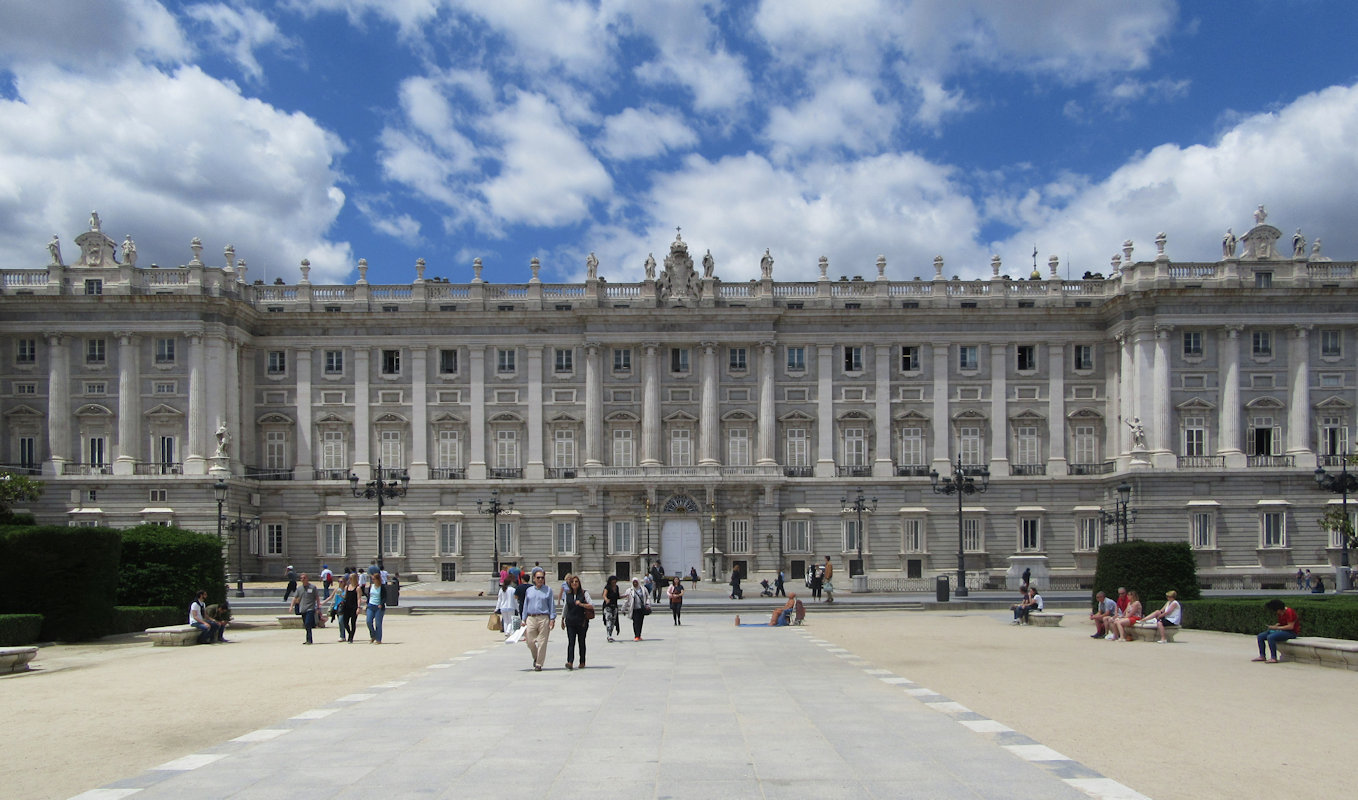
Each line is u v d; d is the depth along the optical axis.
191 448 86.38
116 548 45.97
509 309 92.31
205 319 87.56
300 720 23.33
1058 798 16.05
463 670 32.97
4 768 18.92
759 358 92.00
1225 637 44.62
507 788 16.72
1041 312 92.25
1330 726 22.41
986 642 42.47
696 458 91.94
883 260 93.25
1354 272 89.31
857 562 90.50
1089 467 91.94
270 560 90.50
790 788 16.58
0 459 87.25
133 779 17.75
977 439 92.38
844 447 92.44
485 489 91.06
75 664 35.50
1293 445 87.69
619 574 89.81
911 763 18.31
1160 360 87.62
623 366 92.25
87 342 88.06
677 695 26.66
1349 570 72.44
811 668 33.06
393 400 92.31
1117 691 27.62
